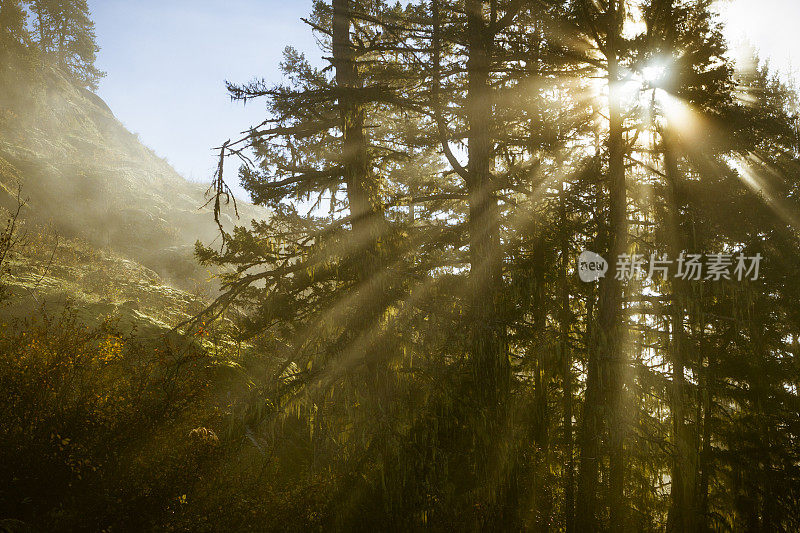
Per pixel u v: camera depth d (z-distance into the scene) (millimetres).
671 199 15570
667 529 13883
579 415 14617
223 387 12320
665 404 13516
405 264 13609
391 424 10898
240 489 8953
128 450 8172
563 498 14156
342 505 9914
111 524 7250
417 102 13336
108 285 16656
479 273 12945
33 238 19406
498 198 14164
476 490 10742
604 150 15633
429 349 12227
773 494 14938
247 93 12039
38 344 8430
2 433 7387
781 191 17609
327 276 13234
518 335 12977
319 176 13250
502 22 14211
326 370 11836
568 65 14352
